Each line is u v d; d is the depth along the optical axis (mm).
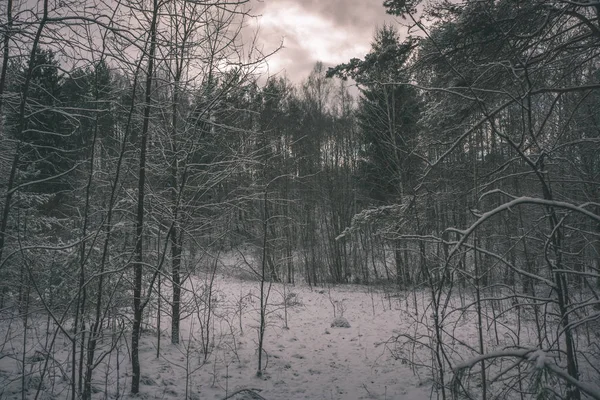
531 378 2406
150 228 7348
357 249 25234
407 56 7176
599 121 7309
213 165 7848
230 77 7027
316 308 13844
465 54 5926
